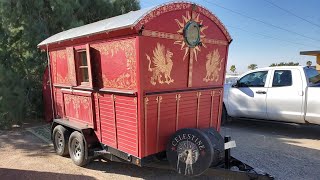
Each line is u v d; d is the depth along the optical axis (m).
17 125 9.19
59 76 6.14
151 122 4.26
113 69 4.48
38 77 9.81
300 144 6.82
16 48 9.64
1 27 9.41
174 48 4.40
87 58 4.95
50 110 7.44
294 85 7.39
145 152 4.24
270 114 7.82
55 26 10.10
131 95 4.19
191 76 4.73
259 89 8.02
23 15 9.43
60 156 6.09
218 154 4.28
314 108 7.02
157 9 4.08
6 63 9.31
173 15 4.31
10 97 8.80
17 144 7.09
